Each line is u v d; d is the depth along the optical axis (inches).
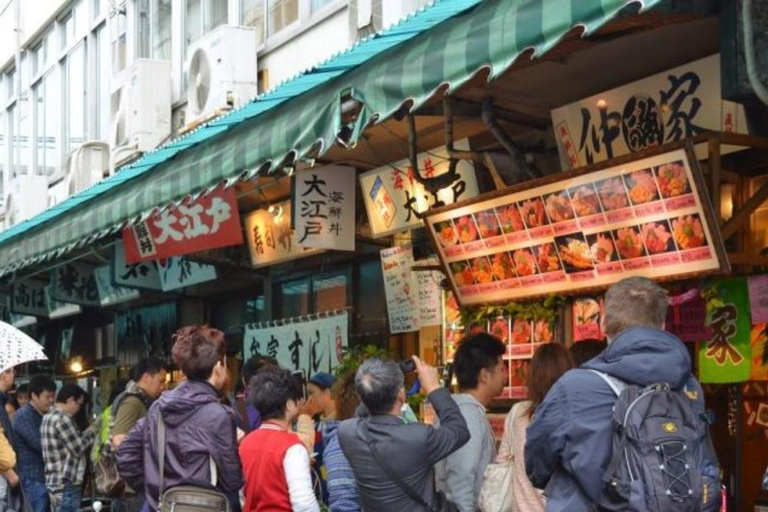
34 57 764.0
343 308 397.4
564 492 143.9
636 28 193.3
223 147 259.9
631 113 228.4
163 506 201.3
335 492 206.1
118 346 588.7
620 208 216.1
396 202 306.2
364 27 348.8
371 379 187.5
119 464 217.2
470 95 251.3
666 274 211.8
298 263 424.5
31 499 380.5
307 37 399.2
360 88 203.9
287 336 392.8
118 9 609.9
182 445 203.9
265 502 209.8
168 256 399.2
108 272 526.0
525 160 251.4
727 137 196.9
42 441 373.4
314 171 327.9
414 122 260.2
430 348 334.6
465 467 193.5
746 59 153.4
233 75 412.8
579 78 239.1
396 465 183.6
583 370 146.0
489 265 258.1
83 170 579.2
